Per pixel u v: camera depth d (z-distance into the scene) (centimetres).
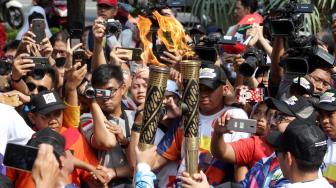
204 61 1006
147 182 709
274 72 1069
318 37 1273
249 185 858
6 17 2638
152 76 706
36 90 1076
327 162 917
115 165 1003
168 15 1159
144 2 1388
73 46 1197
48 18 2259
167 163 977
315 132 718
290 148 720
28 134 978
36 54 1134
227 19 1806
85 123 1018
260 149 912
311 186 715
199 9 1816
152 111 709
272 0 1661
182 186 725
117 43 1352
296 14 1045
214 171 959
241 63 1141
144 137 715
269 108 909
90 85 1034
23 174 887
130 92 1183
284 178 757
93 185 971
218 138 888
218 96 976
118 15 1684
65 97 1027
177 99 980
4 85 1093
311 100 964
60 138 773
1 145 961
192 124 721
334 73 1098
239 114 976
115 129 998
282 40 1056
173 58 1028
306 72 969
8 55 1345
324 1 1678
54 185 676
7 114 973
